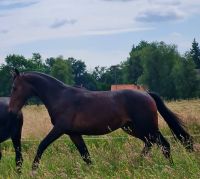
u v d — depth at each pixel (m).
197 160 8.09
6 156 11.65
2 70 77.88
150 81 73.38
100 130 9.27
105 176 7.94
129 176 7.58
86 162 9.23
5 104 9.89
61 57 86.19
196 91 71.94
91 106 9.20
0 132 9.84
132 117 9.32
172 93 72.62
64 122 9.16
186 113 15.99
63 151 11.12
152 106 9.33
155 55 73.44
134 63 91.06
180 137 9.52
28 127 15.20
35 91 9.46
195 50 118.25
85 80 115.25
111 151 9.59
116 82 105.25
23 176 8.66
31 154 10.92
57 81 9.45
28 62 86.38
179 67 72.06
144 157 8.62
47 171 8.47
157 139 9.30
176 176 7.19
